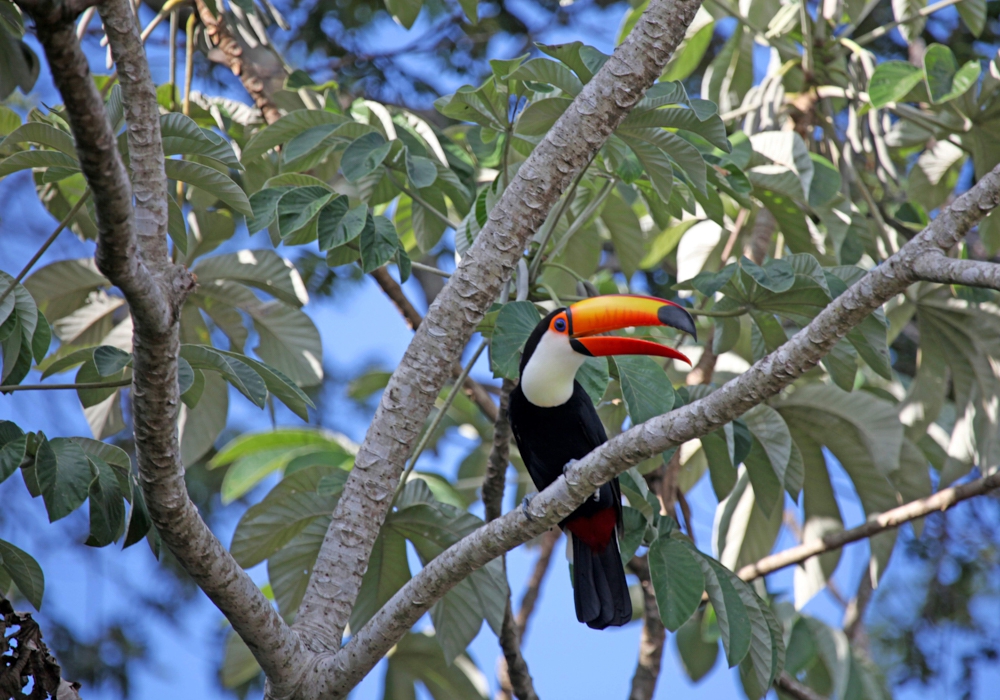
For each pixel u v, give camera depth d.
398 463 7.45
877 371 8.52
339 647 7.08
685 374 12.72
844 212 10.64
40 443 6.32
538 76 7.87
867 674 11.40
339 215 7.77
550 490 6.52
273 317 10.77
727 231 12.49
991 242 11.72
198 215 11.10
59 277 10.59
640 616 14.02
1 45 9.05
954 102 10.77
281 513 8.48
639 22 7.20
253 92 11.45
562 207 8.88
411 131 10.72
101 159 4.71
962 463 11.70
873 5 12.21
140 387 5.57
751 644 8.02
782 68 12.41
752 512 11.42
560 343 8.83
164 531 5.98
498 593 8.67
